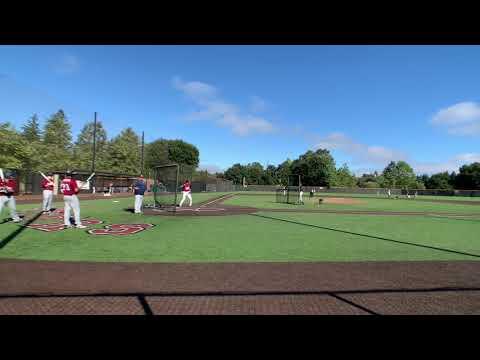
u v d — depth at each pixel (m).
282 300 5.16
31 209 18.31
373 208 27.30
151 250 8.70
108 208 20.62
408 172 125.62
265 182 104.88
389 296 5.45
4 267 6.74
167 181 31.55
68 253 8.10
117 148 63.69
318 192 78.06
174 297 5.18
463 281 6.38
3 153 38.12
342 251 9.14
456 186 101.00
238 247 9.35
